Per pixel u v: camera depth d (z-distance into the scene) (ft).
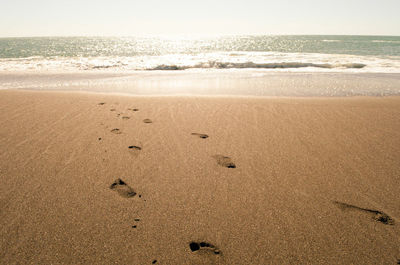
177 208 8.11
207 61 50.70
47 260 6.19
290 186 9.34
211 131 14.32
